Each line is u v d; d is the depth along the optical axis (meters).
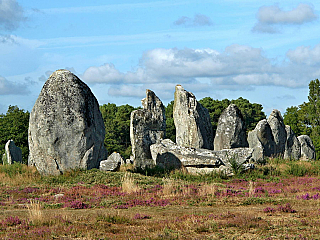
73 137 26.34
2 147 70.75
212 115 78.19
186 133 38.53
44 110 26.50
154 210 17.45
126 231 13.66
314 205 18.00
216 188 22.20
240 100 90.50
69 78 27.22
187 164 29.61
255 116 88.38
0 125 73.31
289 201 19.03
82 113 26.62
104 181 23.97
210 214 16.12
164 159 31.12
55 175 26.20
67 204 18.36
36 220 14.62
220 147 38.94
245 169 29.36
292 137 47.84
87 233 13.25
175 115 40.44
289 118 90.81
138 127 34.03
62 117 26.36
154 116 35.84
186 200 19.33
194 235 13.10
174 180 25.36
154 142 34.19
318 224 14.03
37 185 23.16
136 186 22.30
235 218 14.99
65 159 26.28
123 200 19.34
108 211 17.14
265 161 37.66
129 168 31.92
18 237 12.85
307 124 90.25
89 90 28.05
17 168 29.78
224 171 28.42
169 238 12.58
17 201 19.19
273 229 13.64
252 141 41.66
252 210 17.14
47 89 26.95
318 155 70.19
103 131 28.23
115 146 79.56
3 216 15.96
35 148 26.64
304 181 26.30
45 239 12.64
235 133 38.50
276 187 24.03
